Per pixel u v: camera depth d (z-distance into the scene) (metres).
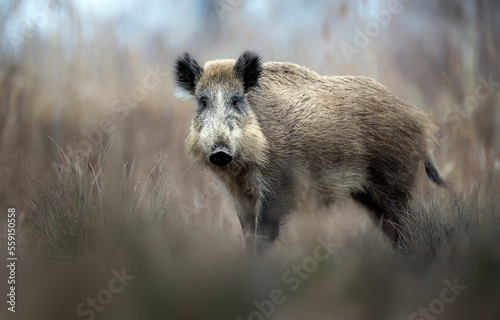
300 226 12.55
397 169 15.77
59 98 20.09
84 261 10.01
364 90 15.80
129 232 10.56
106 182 12.73
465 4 26.30
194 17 30.62
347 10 23.06
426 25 32.72
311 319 8.02
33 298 8.09
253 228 14.96
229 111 14.12
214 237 11.78
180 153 20.91
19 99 19.62
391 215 15.74
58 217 11.48
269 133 14.52
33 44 20.56
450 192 15.16
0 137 18.97
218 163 13.59
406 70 30.67
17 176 17.69
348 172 15.46
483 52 25.44
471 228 11.95
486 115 22.69
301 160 14.80
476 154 20.34
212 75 14.56
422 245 12.02
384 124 15.57
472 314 8.23
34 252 11.02
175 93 15.16
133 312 7.75
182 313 7.73
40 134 19.34
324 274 8.59
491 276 8.73
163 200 12.41
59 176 12.89
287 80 15.46
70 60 21.34
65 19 21.19
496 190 15.61
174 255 9.23
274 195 14.57
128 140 21.05
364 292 8.43
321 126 14.95
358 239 12.98
